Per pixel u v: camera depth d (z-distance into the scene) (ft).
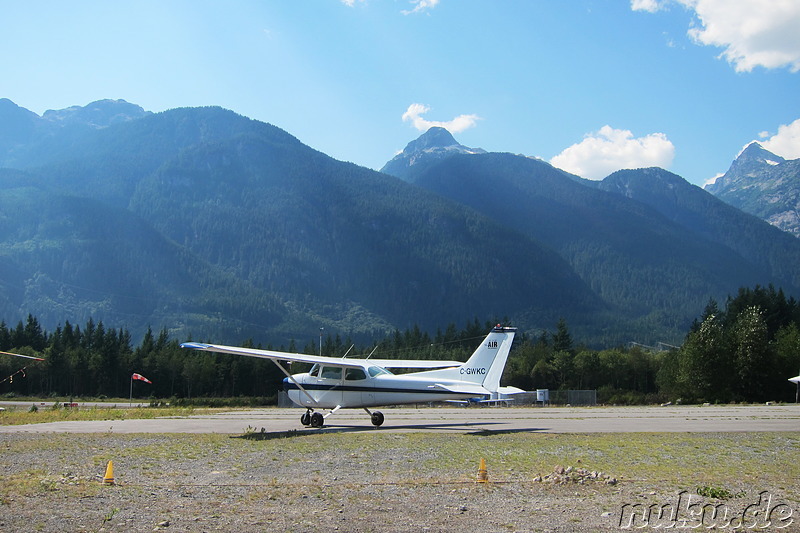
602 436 77.56
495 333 86.79
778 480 49.90
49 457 60.13
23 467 54.29
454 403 203.62
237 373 327.67
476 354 86.99
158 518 36.96
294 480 48.85
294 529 34.99
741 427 90.74
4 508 38.78
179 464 56.29
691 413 126.11
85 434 80.84
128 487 45.44
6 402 257.96
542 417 113.60
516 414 124.16
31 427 92.43
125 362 326.24
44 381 318.45
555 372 334.24
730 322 295.48
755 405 173.58
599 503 41.42
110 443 70.95
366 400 88.02
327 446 67.82
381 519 37.17
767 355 208.23
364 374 88.69
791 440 74.74
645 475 51.39
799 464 57.98
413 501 41.70
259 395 329.11
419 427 91.50
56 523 35.58
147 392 325.01
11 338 361.30
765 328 211.20
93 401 281.54
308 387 90.07
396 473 51.96
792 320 280.10
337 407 88.69
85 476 49.93
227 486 46.19
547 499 42.42
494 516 38.04
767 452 65.46
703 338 215.31
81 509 38.73
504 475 50.80
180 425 95.66
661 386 240.32
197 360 327.26
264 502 41.19
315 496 43.01
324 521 36.65
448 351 411.75
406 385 87.51
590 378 330.54
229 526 35.50
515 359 360.48
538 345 378.73
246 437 76.64
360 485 46.65
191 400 247.91
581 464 56.90
